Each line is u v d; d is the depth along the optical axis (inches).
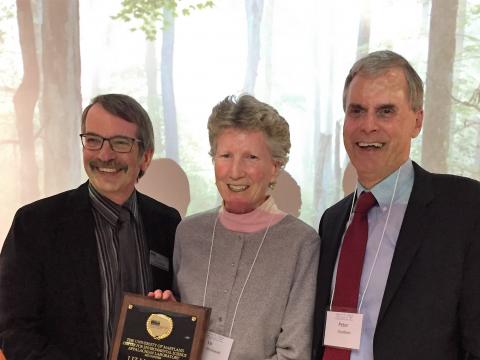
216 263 65.8
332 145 98.1
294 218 67.3
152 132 76.5
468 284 54.7
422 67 95.7
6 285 68.8
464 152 95.9
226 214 67.6
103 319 69.1
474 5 93.8
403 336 55.1
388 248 60.5
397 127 59.6
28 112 99.7
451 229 56.4
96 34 99.0
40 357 65.6
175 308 59.7
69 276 68.8
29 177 100.5
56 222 70.8
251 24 97.9
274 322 61.9
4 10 98.0
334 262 63.6
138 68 99.3
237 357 60.2
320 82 97.8
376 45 96.4
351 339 58.4
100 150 71.0
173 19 98.3
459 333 56.1
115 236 73.4
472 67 94.6
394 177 62.2
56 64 99.1
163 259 77.1
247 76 98.5
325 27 97.2
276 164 65.6
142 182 99.3
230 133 62.9
